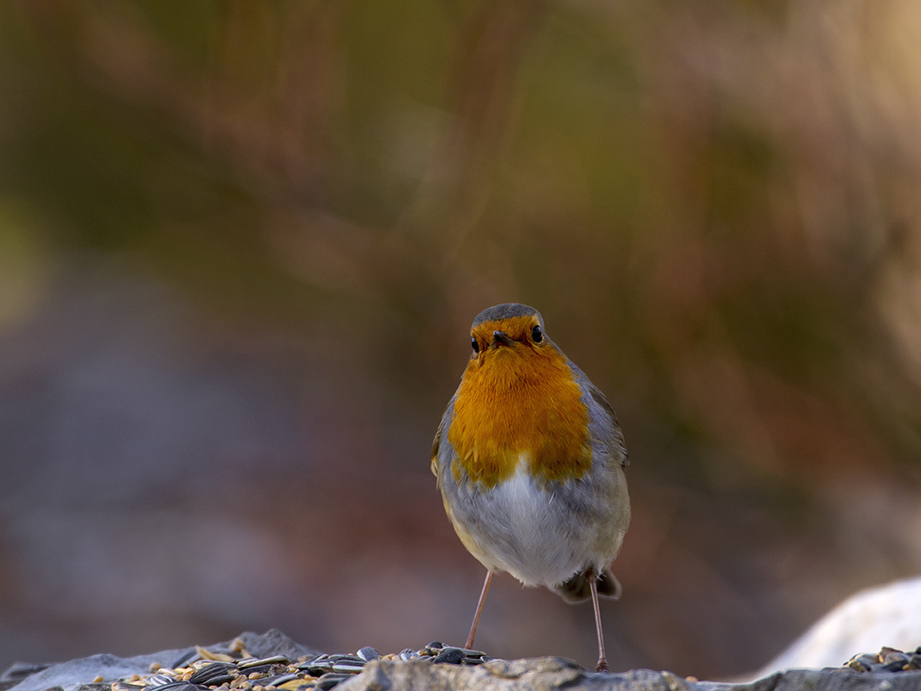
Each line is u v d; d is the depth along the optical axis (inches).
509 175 644.1
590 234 642.8
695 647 509.4
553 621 512.7
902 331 589.6
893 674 172.4
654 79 559.8
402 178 641.6
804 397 611.8
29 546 521.3
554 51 658.8
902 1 546.6
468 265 639.1
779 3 568.4
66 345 802.8
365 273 641.6
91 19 569.9
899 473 610.5
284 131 585.6
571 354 650.2
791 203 577.3
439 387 697.6
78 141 906.7
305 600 489.4
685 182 570.9
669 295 590.6
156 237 943.0
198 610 472.4
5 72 898.1
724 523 597.0
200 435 652.7
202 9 755.4
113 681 229.0
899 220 563.8
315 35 582.2
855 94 544.1
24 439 650.8
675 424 656.4
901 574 549.0
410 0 706.2
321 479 604.4
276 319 850.1
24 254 964.6
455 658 210.4
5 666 420.8
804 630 515.8
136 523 544.1
